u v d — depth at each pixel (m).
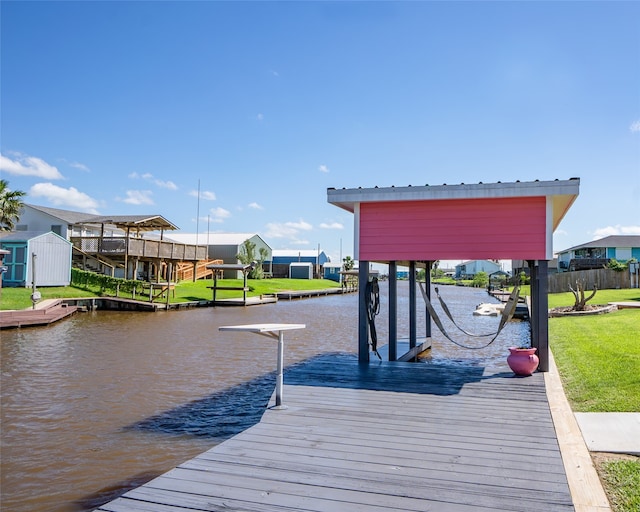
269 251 66.50
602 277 33.88
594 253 48.22
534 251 8.74
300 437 5.09
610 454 4.73
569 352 10.48
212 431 7.10
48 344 14.90
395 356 10.34
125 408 8.18
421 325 22.38
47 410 8.03
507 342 16.31
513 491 3.82
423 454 4.61
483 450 4.71
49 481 5.50
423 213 9.34
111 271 33.66
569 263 46.03
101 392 9.17
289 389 7.23
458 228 9.15
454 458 4.51
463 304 37.19
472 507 3.56
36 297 21.52
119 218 33.56
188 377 10.43
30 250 26.20
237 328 6.11
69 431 7.06
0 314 18.83
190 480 4.04
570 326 15.20
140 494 3.79
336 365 9.13
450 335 18.23
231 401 8.60
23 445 6.52
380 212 9.59
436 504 3.61
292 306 34.38
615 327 13.94
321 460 4.46
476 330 20.28
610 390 7.05
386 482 3.98
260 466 4.32
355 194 9.47
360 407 6.26
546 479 4.05
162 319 22.89
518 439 5.04
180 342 15.44
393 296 10.53
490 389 7.21
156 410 8.08
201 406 8.30
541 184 8.51
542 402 6.49
